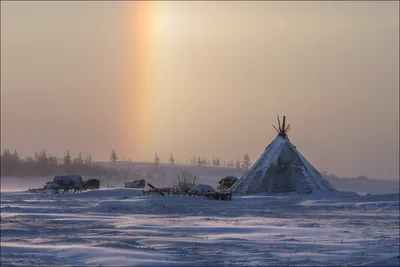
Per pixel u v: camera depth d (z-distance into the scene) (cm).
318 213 6044
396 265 2669
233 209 6644
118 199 8606
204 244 3419
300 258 2912
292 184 9194
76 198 9231
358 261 2833
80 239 3606
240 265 2712
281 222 4931
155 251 3119
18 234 3953
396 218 5375
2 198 9281
